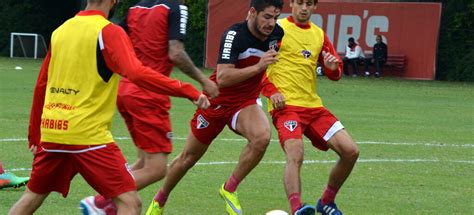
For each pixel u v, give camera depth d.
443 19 111.69
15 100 60.28
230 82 23.30
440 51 111.81
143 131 21.72
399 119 56.50
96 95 17.34
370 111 61.84
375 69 108.12
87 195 27.27
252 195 28.53
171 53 21.16
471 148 42.47
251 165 24.25
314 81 25.17
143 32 21.84
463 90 90.81
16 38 135.50
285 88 24.75
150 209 24.41
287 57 24.94
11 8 141.62
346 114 58.84
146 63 21.81
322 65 25.83
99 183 17.55
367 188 30.34
